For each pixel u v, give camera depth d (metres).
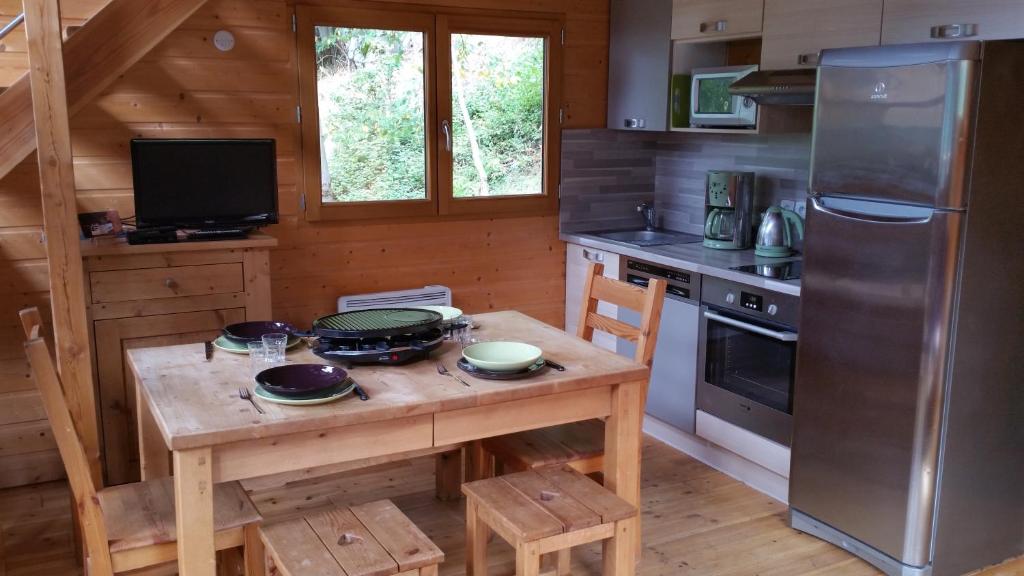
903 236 2.85
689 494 3.77
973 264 2.79
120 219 3.83
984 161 2.73
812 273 3.21
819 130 3.12
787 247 4.10
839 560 3.20
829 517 3.27
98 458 3.04
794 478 3.40
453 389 2.49
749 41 4.48
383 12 4.24
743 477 3.91
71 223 2.91
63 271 2.92
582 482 2.71
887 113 2.87
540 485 2.69
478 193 4.70
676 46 4.43
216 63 3.95
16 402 3.82
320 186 4.24
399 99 4.39
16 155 3.06
